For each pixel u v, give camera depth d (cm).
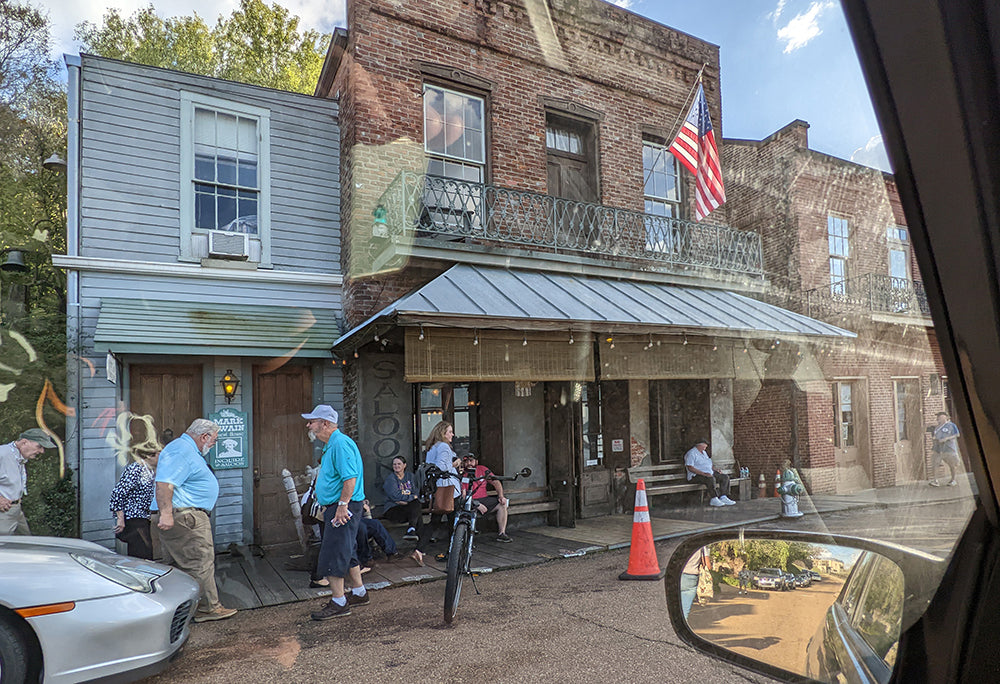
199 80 505
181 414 484
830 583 46
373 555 488
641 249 360
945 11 27
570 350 477
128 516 349
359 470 347
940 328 31
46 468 425
